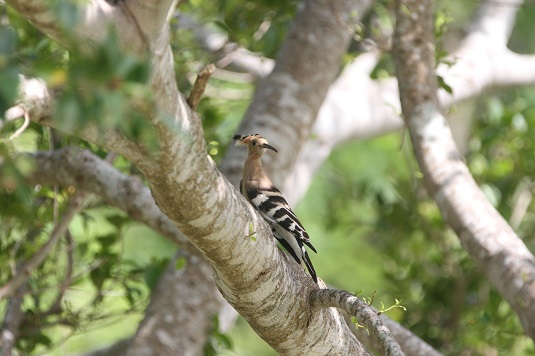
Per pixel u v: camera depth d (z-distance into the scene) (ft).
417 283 52.60
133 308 42.78
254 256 25.64
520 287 34.55
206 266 42.86
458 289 50.65
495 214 36.83
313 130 55.93
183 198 23.61
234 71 57.67
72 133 16.99
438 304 51.72
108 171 37.68
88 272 42.78
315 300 27.17
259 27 47.16
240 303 26.99
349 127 57.62
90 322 41.98
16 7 18.40
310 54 47.83
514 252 35.47
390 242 54.39
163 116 17.65
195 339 42.11
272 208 33.96
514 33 73.46
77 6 16.69
